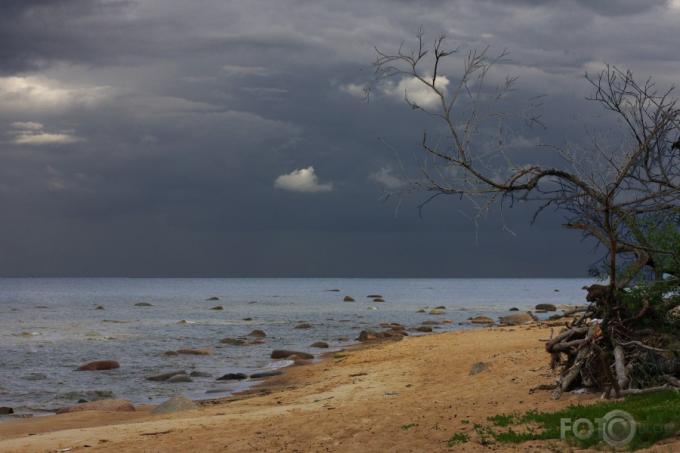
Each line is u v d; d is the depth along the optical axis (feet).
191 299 465.06
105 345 169.48
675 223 56.39
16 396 102.89
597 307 59.52
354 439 50.57
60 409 88.12
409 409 61.11
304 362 128.88
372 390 80.53
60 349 161.38
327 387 88.22
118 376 121.08
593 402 53.83
